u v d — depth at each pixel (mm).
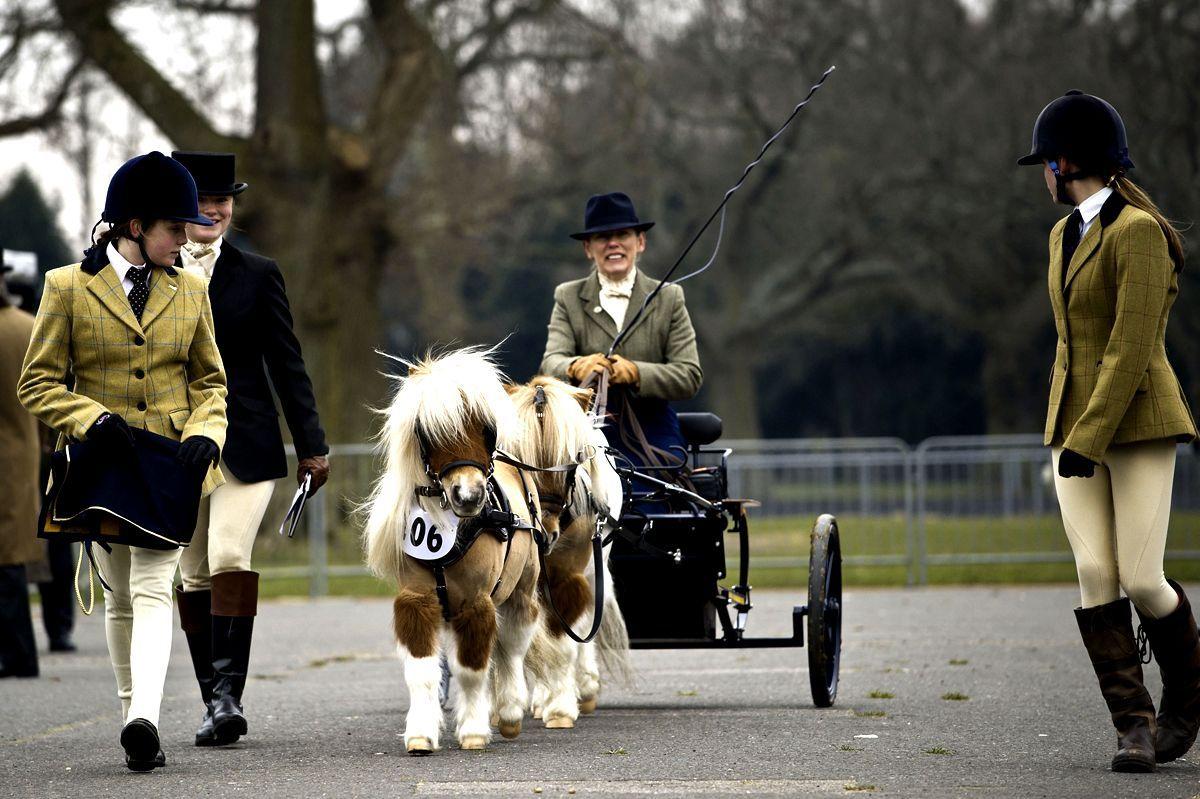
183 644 16281
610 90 39188
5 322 13344
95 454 7652
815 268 51844
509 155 37281
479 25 32844
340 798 6977
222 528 8836
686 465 10461
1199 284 41969
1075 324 7766
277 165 28906
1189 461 22328
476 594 8273
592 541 9641
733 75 46594
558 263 52812
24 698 11602
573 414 9211
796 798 6918
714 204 51188
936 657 13664
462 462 7871
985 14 45156
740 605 10477
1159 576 7637
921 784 7266
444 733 9305
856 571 22875
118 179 7941
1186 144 35531
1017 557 22500
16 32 28688
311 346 29766
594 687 10227
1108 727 9234
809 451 23141
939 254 49156
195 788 7316
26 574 13422
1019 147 43375
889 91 45719
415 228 32719
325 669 13859
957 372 71125
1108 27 38500
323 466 9203
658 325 10898
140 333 7887
